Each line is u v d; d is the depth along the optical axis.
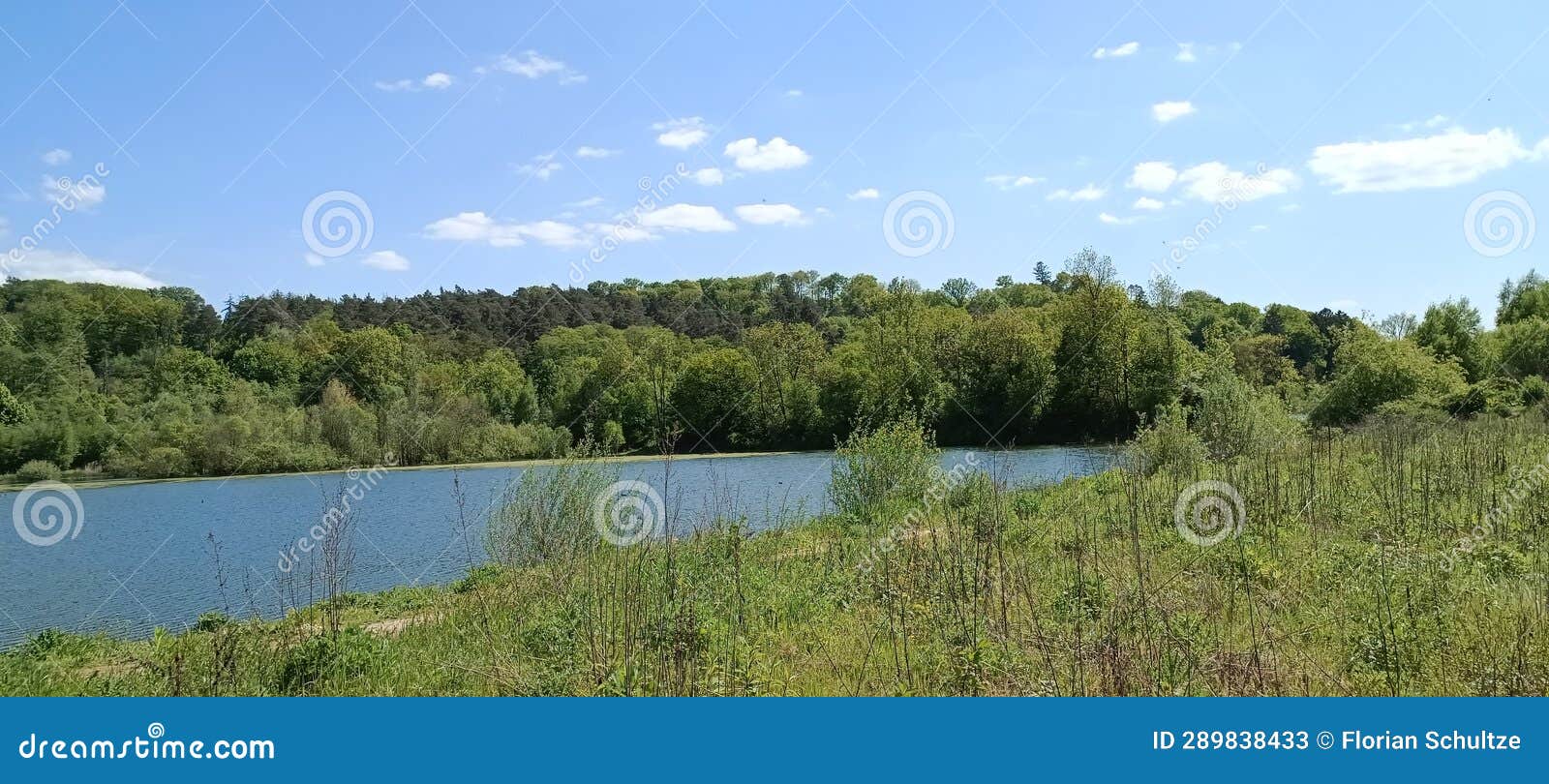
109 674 9.51
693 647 7.34
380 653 9.09
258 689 8.15
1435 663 6.64
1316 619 8.03
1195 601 8.72
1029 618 8.13
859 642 8.38
